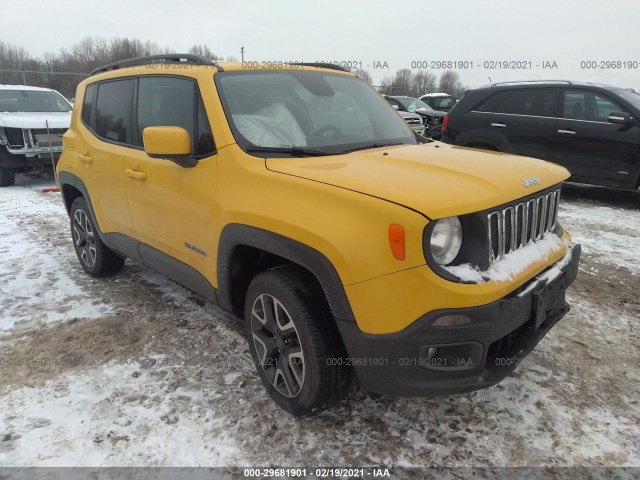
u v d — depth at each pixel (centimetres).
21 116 909
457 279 204
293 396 255
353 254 208
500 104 787
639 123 661
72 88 2092
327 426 254
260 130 284
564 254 271
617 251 519
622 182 689
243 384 290
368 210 208
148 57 358
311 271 224
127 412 266
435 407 268
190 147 297
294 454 236
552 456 233
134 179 345
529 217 251
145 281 450
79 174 422
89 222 436
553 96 736
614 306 389
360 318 211
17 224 652
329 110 324
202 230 287
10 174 921
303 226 223
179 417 262
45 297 415
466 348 209
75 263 499
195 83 303
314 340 231
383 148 301
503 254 228
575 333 346
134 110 358
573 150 718
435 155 274
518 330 238
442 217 201
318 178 234
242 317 294
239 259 278
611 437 244
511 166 256
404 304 202
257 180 254
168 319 373
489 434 247
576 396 275
